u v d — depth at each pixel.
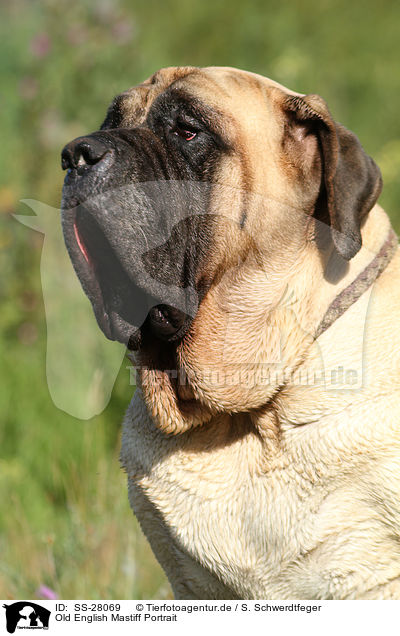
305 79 12.26
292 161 4.19
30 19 10.45
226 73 4.29
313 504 3.95
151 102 4.29
